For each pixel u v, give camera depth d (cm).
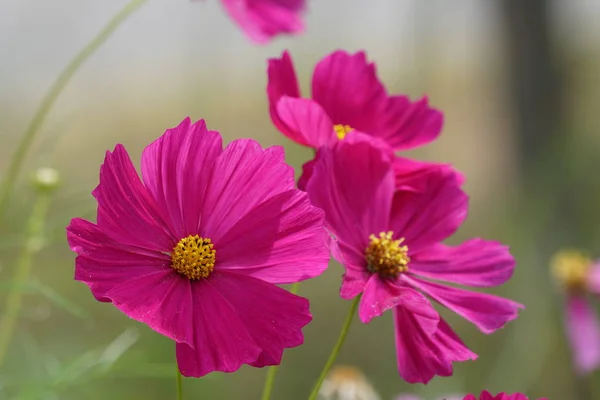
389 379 147
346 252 53
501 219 159
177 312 49
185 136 50
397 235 56
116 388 106
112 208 49
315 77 59
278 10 81
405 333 53
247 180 50
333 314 161
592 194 155
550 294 126
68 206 75
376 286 53
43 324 112
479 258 56
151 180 50
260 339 49
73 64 68
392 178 55
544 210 145
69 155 157
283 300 49
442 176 56
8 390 78
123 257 49
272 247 50
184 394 117
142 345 103
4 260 84
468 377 140
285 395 145
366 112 59
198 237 50
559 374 126
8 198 73
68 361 77
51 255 92
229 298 49
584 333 94
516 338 124
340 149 54
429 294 54
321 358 154
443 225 56
